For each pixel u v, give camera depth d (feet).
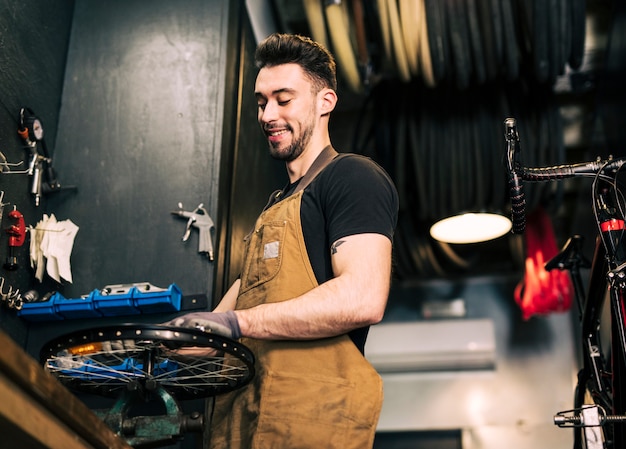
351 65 14.53
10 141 9.27
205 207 9.99
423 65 14.51
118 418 5.75
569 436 19.29
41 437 4.03
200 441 6.17
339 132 18.90
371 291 5.75
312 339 5.95
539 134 15.81
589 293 8.55
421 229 18.39
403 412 19.95
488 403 19.81
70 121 10.62
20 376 3.76
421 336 20.53
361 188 6.23
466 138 16.03
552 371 19.98
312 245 6.31
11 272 8.93
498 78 16.10
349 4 14.43
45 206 10.02
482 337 20.40
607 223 6.82
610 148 16.05
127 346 5.75
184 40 11.03
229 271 10.27
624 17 13.92
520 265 19.44
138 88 10.77
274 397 5.79
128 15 11.25
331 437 5.70
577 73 17.20
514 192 6.91
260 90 7.19
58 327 9.04
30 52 10.00
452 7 13.98
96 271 9.70
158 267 9.64
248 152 12.05
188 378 6.17
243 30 12.04
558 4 13.71
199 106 10.59
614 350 7.15
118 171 10.27
